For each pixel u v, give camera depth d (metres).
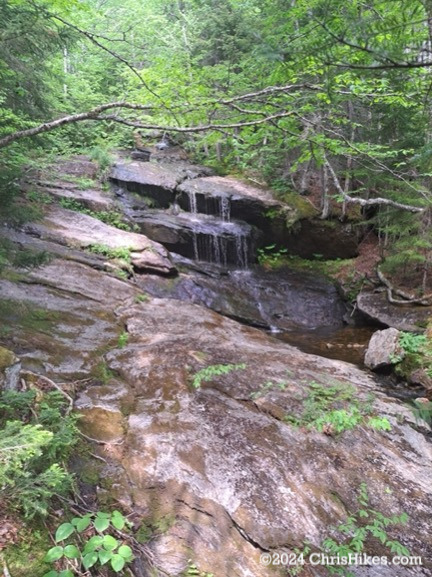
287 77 3.06
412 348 7.17
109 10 15.02
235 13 13.66
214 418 4.27
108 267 8.58
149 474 3.45
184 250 11.71
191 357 5.52
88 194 11.54
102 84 16.59
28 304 6.18
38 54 7.11
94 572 2.50
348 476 3.79
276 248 13.18
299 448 4.02
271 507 3.30
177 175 13.80
